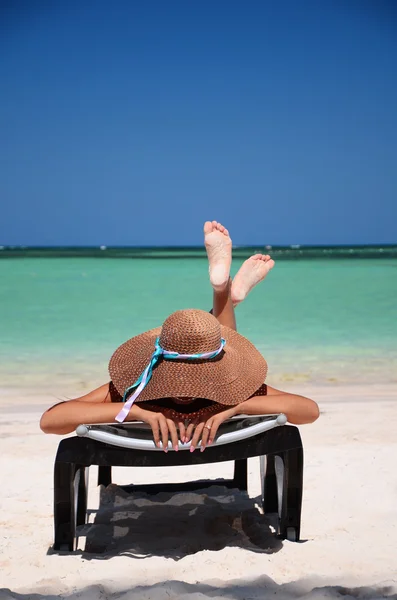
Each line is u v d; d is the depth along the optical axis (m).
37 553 3.44
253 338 12.24
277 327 13.61
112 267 41.38
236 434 3.25
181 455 3.30
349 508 4.25
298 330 13.21
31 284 25.95
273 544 3.54
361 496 4.48
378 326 13.74
